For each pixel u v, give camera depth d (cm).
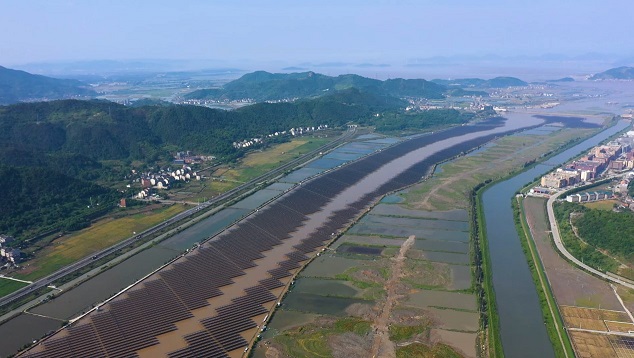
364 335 14925
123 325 15500
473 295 17412
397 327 15325
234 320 15788
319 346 14350
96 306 16662
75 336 14888
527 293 17712
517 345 14512
